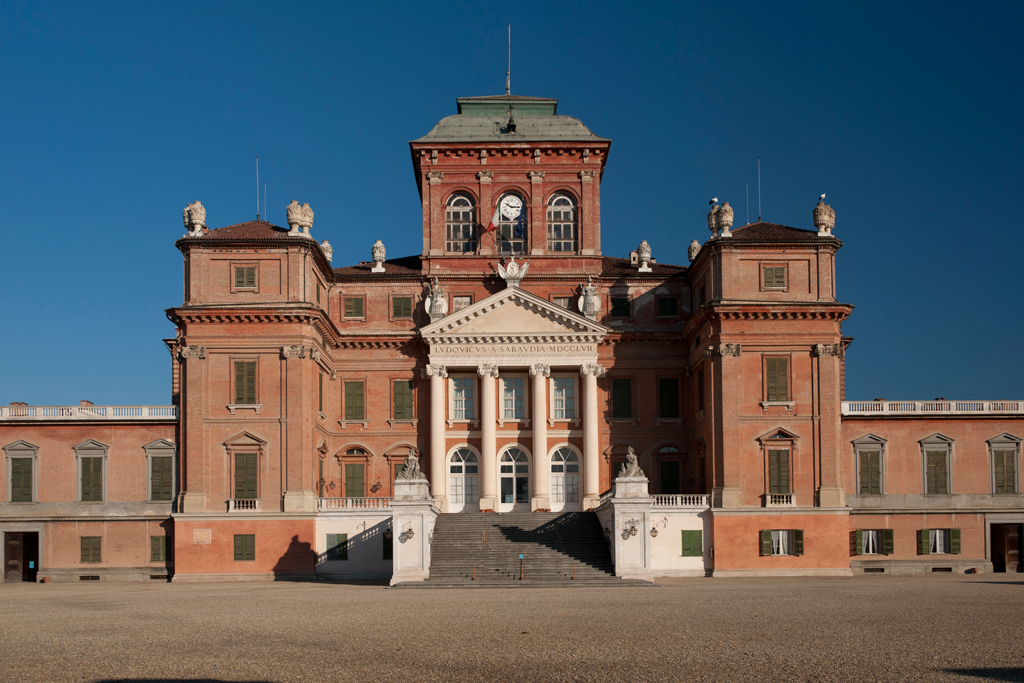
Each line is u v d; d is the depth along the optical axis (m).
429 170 75.00
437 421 69.88
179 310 63.06
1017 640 26.98
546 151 75.06
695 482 69.25
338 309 72.56
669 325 72.38
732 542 62.53
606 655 24.69
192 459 63.06
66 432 65.81
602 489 70.69
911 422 66.75
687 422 71.00
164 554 64.69
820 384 64.00
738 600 40.00
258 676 22.06
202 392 63.44
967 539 65.75
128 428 65.81
